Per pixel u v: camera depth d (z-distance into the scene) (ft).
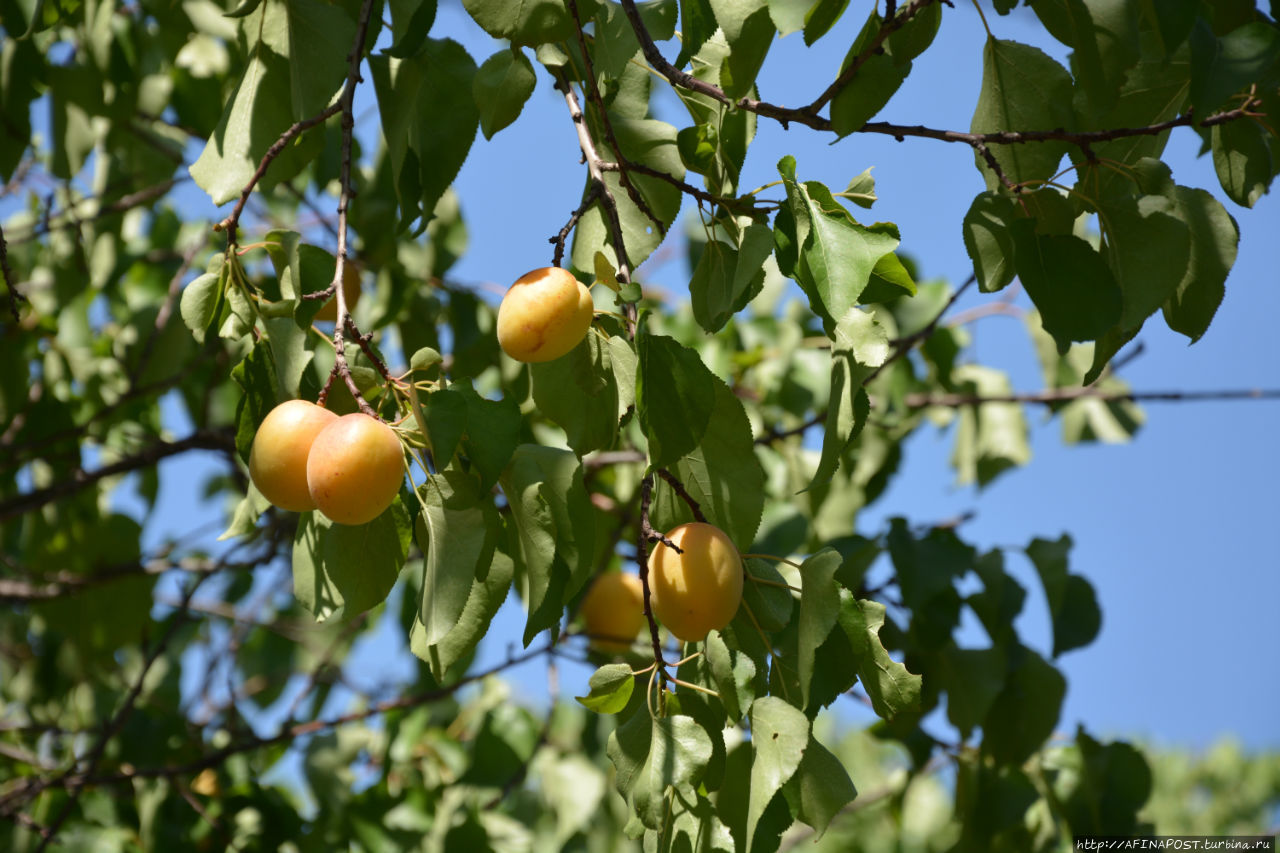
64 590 7.06
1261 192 5.21
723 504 5.10
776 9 5.09
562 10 5.11
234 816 6.36
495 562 5.01
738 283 4.98
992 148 5.21
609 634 6.50
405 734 6.93
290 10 5.41
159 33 6.23
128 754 6.55
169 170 6.97
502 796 6.58
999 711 6.22
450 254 6.79
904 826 6.64
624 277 5.05
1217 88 4.99
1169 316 5.17
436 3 5.35
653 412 4.95
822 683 5.06
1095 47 5.07
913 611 6.16
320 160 6.38
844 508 7.15
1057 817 6.33
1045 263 5.06
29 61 5.96
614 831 6.85
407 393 4.97
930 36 5.10
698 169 5.27
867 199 5.10
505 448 4.93
